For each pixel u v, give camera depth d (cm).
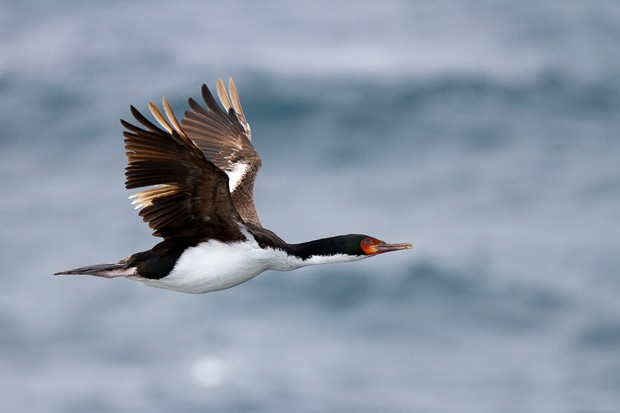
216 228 1130
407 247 1209
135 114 1034
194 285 1156
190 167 1065
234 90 1428
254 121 3291
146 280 1156
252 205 1323
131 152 1062
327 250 1195
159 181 1077
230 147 1388
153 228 1122
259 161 1379
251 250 1149
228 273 1153
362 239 1199
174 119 1031
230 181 1345
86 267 1151
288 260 1182
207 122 1402
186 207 1107
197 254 1141
